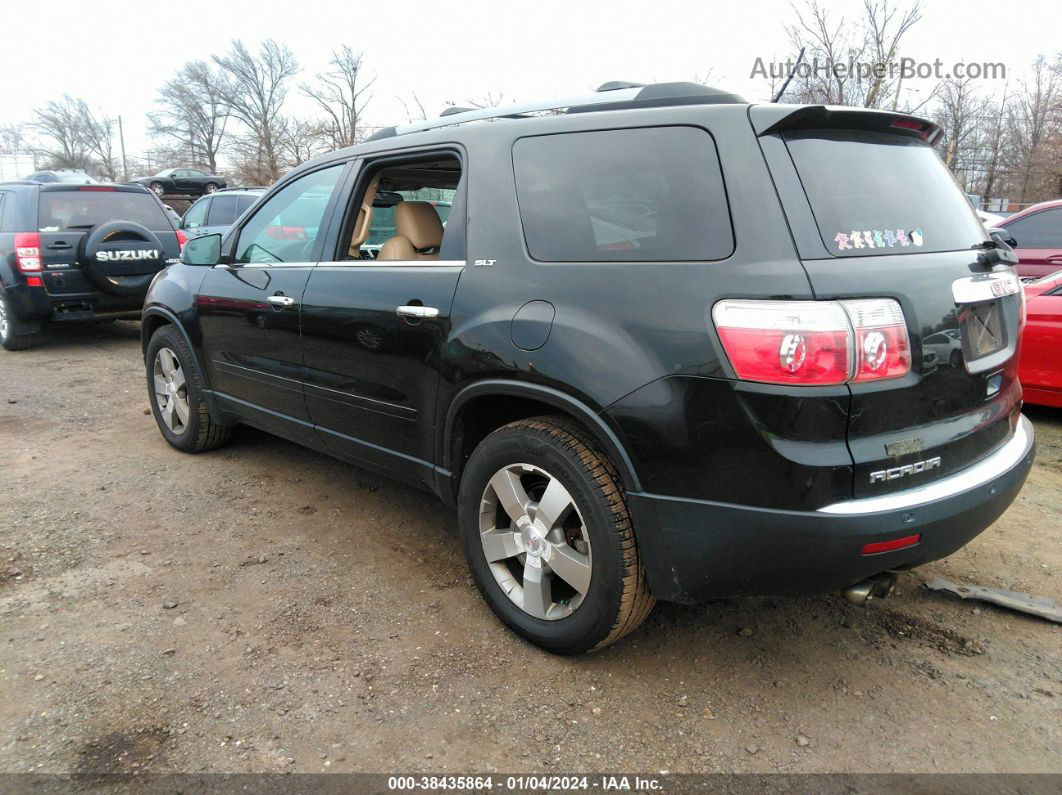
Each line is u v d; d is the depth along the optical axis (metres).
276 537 3.62
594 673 2.61
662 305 2.23
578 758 2.22
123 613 2.93
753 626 2.91
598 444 2.45
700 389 2.14
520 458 2.61
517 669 2.63
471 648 2.74
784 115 2.24
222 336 4.15
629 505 2.33
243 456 4.75
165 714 2.37
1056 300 5.33
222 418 4.43
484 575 2.84
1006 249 2.80
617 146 2.50
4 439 5.09
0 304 8.25
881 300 2.10
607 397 2.29
